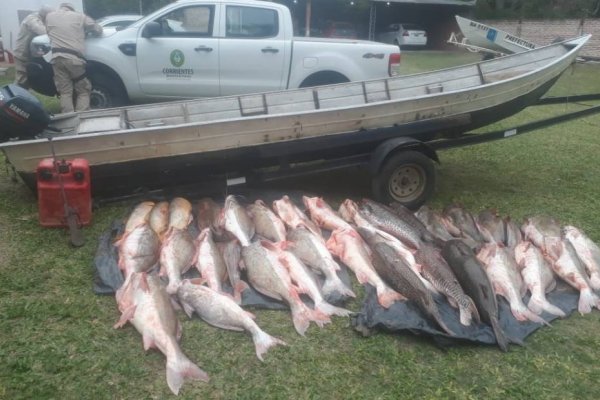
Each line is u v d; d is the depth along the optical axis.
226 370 3.21
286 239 4.42
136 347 3.36
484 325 3.62
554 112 11.61
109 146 4.80
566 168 7.64
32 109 4.87
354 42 8.54
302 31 29.94
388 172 5.44
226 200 4.86
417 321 3.55
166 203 4.99
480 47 14.50
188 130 4.88
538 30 27.42
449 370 3.29
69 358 3.23
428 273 4.00
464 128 5.98
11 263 4.27
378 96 6.29
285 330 3.61
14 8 13.93
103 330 3.51
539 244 4.73
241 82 8.16
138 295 3.44
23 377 3.06
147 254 4.11
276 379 3.15
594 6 27.72
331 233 4.80
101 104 8.32
